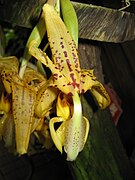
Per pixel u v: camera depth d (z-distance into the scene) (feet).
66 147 0.55
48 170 1.52
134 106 1.30
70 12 0.53
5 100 0.63
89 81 0.55
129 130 1.33
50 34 0.52
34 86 0.59
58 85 0.53
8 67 0.59
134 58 1.15
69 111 0.57
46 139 0.67
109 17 0.65
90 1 0.80
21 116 0.58
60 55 0.53
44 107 0.58
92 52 0.82
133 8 0.81
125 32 0.69
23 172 1.49
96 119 0.79
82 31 0.65
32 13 0.62
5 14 0.65
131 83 1.24
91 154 0.77
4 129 0.64
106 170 0.79
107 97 0.60
